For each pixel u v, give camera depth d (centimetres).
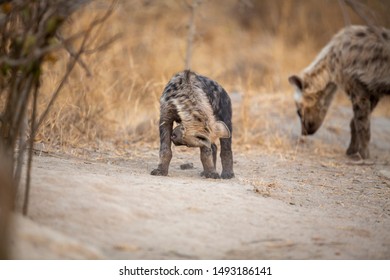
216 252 1061
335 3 3847
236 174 1641
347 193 1557
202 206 1238
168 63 2778
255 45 3609
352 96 2106
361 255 1106
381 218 1345
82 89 2012
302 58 3453
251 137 2164
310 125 2223
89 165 1517
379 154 2205
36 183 1207
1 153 999
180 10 3291
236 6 3903
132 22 2992
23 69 1027
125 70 2361
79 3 1021
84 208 1144
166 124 1455
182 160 1788
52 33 1027
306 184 1606
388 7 3481
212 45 3491
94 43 2262
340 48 2117
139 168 1592
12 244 924
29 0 1009
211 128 1407
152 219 1155
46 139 1730
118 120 2105
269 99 2583
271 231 1166
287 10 3903
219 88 1515
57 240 970
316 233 1182
